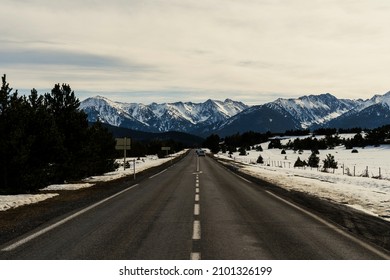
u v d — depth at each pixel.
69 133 26.61
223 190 22.91
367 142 150.62
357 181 30.42
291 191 22.31
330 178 34.56
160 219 12.70
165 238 9.82
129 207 15.57
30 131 20.17
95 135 35.31
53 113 26.97
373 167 64.25
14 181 19.41
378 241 9.70
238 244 9.24
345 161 85.12
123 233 10.41
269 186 25.67
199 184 27.12
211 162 71.75
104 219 12.66
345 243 9.45
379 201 17.73
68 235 10.11
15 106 19.17
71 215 13.43
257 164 75.69
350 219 12.91
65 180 28.27
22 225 11.48
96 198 18.66
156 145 131.50
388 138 153.75
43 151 20.44
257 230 10.94
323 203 16.97
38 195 19.12
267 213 14.14
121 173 40.09
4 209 14.69
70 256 8.18
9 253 8.38
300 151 139.25
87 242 9.34
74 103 27.73
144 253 8.40
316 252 8.62
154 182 28.89
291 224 11.94
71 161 26.61
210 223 12.02
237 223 12.04
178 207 15.63
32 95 24.47
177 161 77.06
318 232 10.72
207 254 8.38
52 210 14.54
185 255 8.28
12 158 18.62
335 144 164.75
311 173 42.34
